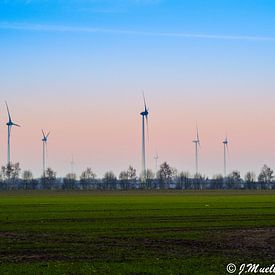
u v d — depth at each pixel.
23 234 60.66
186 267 39.41
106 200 151.50
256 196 184.75
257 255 45.31
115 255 45.41
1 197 181.88
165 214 89.06
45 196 192.75
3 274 37.09
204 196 186.88
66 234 60.41
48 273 37.44
